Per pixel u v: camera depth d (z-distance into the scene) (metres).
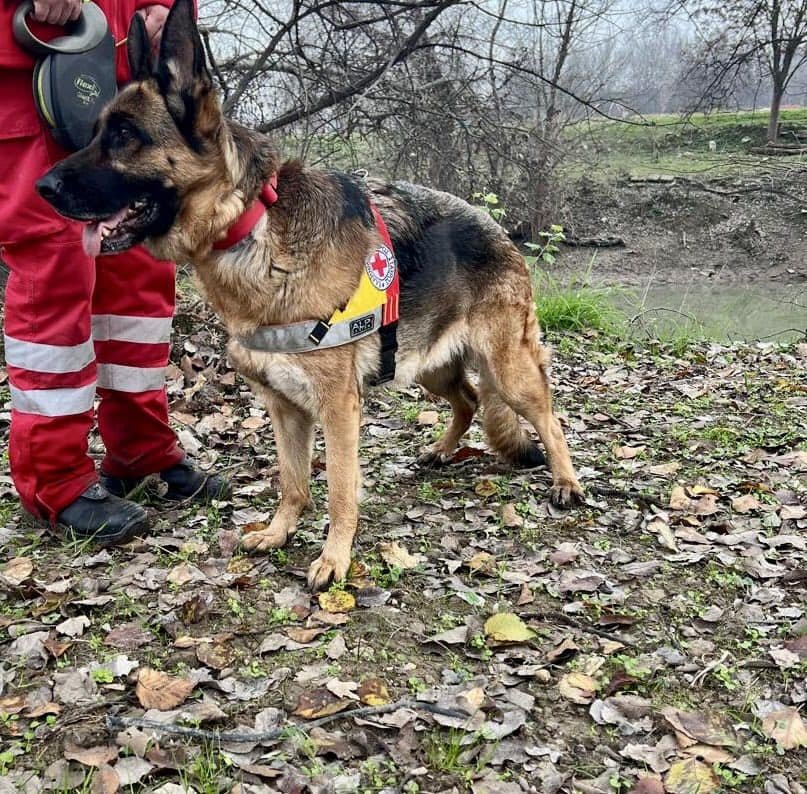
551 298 3.78
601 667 1.23
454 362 1.85
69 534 1.51
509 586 1.43
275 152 1.37
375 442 2.14
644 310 4.34
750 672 1.23
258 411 2.29
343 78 3.57
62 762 1.00
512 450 1.90
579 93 4.62
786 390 2.70
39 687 1.13
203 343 2.61
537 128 4.36
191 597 1.33
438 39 3.81
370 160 4.01
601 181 6.60
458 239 1.67
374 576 1.43
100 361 1.60
